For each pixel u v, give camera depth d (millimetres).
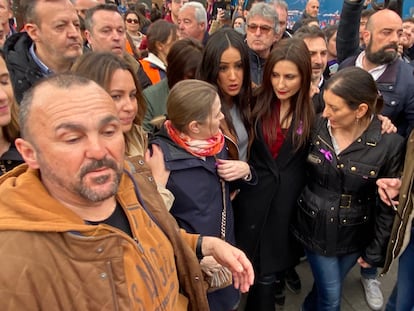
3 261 819
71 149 878
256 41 3025
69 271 877
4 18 2959
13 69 2195
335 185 1946
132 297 957
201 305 1347
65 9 2219
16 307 817
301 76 1970
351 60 3059
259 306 2254
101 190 910
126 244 982
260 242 2166
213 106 1648
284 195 2100
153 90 2445
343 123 1848
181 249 1281
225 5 7785
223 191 1821
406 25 4344
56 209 911
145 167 1326
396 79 2656
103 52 1649
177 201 1679
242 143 2104
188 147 1677
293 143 2027
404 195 1758
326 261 2049
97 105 904
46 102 878
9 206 876
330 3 6051
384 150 1867
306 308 2422
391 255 1897
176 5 5707
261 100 2105
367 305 2699
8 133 1459
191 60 2258
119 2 8086
